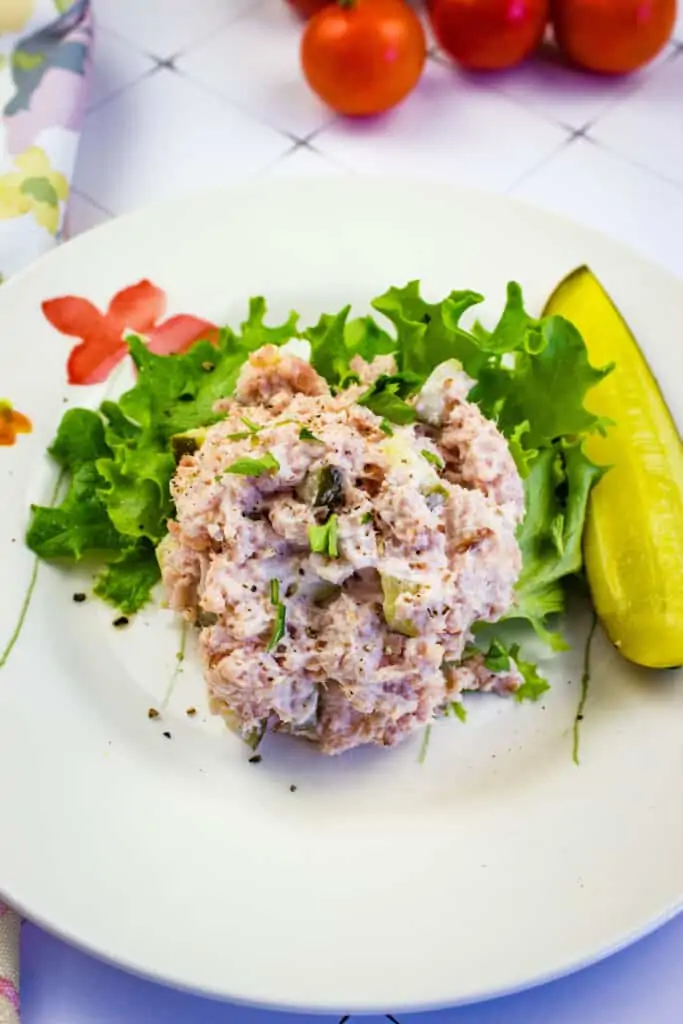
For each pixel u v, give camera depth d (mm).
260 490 284
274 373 311
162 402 331
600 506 315
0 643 303
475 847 279
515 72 439
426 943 262
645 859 272
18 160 378
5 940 269
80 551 316
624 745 291
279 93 434
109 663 308
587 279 348
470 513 285
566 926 263
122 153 414
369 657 278
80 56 402
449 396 300
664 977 271
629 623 300
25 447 330
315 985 254
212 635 281
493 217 367
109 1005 270
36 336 344
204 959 257
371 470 284
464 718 302
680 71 440
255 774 293
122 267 357
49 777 285
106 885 268
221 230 365
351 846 280
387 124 425
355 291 362
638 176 412
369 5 405
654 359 340
